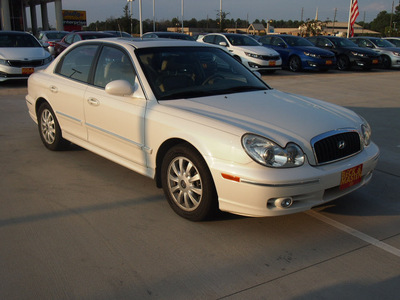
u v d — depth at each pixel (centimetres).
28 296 240
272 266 276
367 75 1565
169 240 308
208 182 311
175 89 378
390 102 950
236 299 240
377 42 1939
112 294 243
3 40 1106
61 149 520
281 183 286
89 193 394
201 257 286
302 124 323
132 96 379
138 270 268
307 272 269
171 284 254
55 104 487
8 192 392
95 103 417
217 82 406
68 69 482
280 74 1545
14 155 506
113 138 405
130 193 396
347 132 332
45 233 314
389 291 250
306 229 330
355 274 268
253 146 290
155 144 353
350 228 333
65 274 262
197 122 321
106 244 300
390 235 322
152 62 395
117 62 412
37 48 1116
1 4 3234
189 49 432
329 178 305
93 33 1575
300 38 1734
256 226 333
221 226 331
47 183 418
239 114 333
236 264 277
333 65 1623
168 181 346
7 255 283
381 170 480
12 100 867
